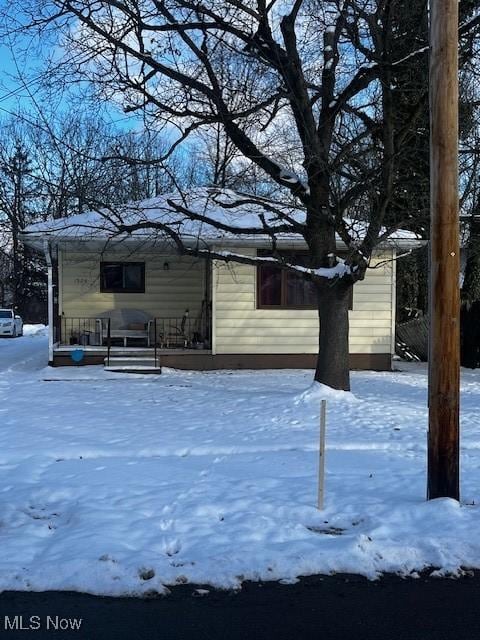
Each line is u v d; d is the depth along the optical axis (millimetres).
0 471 7250
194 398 11867
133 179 22734
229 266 16250
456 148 6074
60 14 10227
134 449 8133
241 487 6582
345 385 11578
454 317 6078
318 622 4113
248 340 16469
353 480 6914
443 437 6074
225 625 4066
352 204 12812
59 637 3898
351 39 10695
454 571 4828
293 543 5164
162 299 17797
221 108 10812
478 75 11281
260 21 10422
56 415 10273
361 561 4906
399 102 11070
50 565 4660
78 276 17438
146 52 10641
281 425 9656
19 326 33562
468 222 13258
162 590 4461
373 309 16781
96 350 16078
